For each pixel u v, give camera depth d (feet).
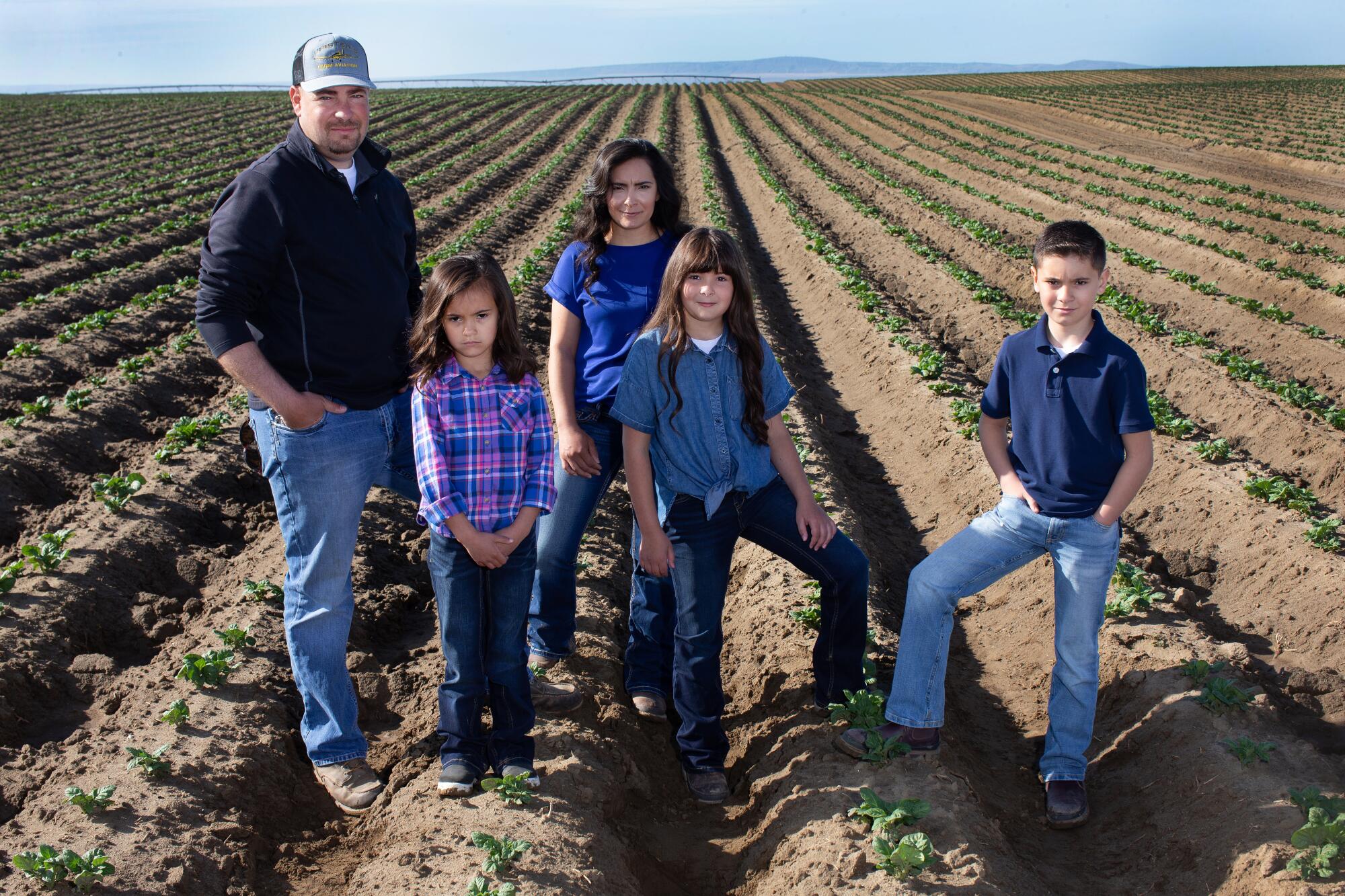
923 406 32.65
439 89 259.39
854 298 46.68
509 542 12.66
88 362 36.94
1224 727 14.76
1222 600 22.04
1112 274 54.19
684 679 14.28
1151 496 26.71
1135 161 106.73
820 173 96.48
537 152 122.93
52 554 20.72
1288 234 64.28
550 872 11.71
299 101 12.32
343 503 13.35
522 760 13.57
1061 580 13.53
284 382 12.52
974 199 83.15
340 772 14.17
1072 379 12.75
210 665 16.43
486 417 12.87
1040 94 201.57
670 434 13.47
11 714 16.29
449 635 13.16
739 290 13.00
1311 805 12.31
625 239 14.92
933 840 12.38
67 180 88.33
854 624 14.29
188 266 54.13
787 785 14.05
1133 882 13.03
